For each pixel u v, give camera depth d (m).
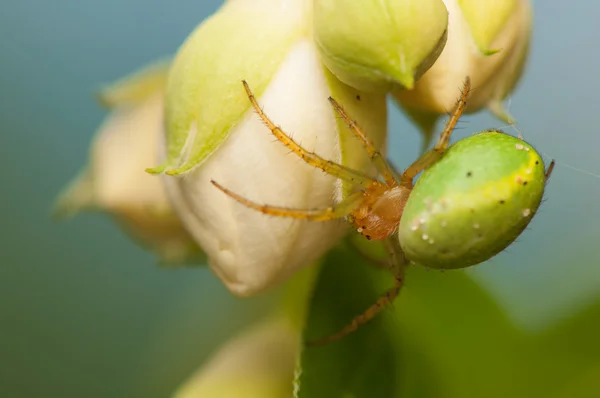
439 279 0.08
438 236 0.07
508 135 0.08
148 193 0.08
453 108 0.08
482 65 0.08
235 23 0.07
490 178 0.07
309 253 0.08
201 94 0.07
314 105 0.07
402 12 0.07
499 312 0.08
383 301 0.08
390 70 0.07
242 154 0.08
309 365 0.08
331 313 0.08
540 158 0.08
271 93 0.07
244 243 0.08
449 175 0.07
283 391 0.08
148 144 0.08
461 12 0.07
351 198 0.08
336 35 0.07
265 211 0.08
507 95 0.08
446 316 0.08
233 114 0.07
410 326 0.08
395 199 0.08
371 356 0.08
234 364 0.08
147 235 0.09
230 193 0.08
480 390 0.08
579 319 0.08
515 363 0.08
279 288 0.08
